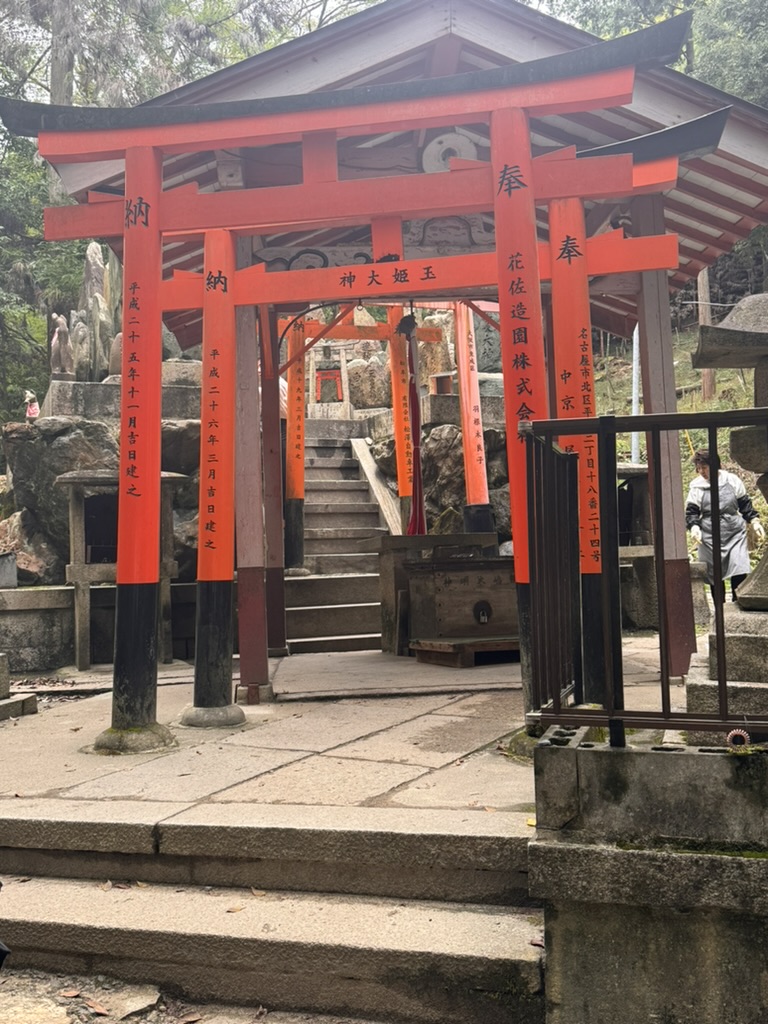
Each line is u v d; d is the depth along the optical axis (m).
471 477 10.80
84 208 5.28
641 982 2.58
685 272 8.92
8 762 4.68
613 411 17.92
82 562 8.45
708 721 2.62
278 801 3.67
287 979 2.90
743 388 17.19
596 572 5.02
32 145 19.47
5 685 6.30
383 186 5.11
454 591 7.81
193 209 5.21
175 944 2.98
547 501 3.31
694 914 2.55
